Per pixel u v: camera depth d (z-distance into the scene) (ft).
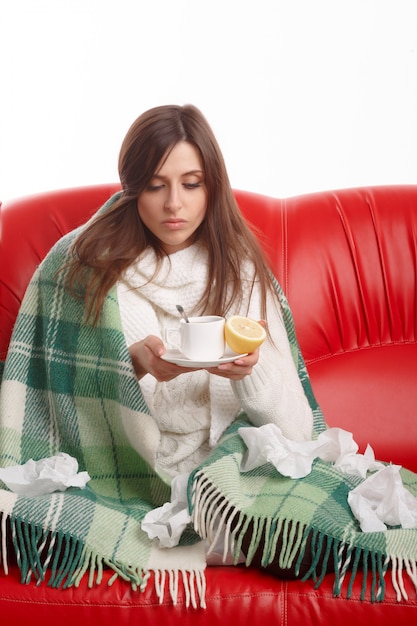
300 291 7.07
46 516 4.79
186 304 5.96
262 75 8.86
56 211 7.13
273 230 7.21
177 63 8.84
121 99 8.88
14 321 6.78
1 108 8.85
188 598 4.59
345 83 8.86
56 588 4.66
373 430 6.88
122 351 5.49
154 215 5.63
